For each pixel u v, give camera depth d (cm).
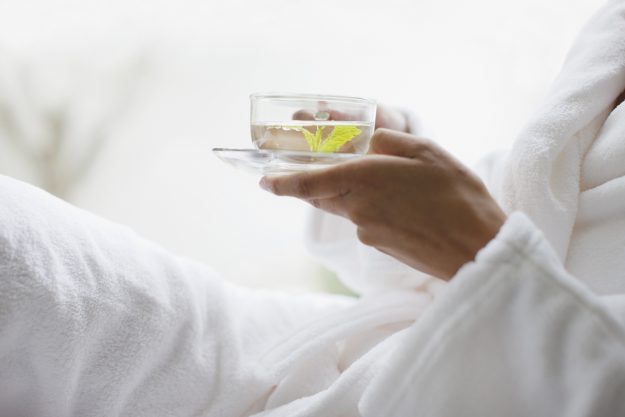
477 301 57
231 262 225
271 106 68
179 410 70
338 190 62
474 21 205
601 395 55
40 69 219
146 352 68
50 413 66
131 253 71
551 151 71
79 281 65
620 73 76
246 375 72
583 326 56
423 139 64
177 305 71
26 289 62
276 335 81
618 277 68
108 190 225
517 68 203
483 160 84
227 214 225
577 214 72
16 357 63
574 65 79
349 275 93
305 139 67
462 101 209
